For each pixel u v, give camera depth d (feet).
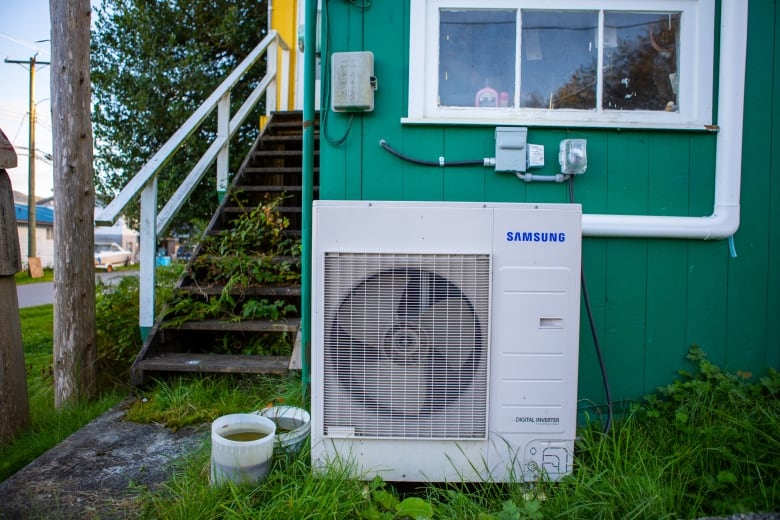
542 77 9.57
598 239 9.29
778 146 9.43
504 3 9.31
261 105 25.35
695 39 9.34
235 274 11.76
